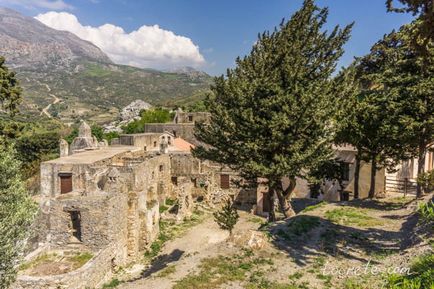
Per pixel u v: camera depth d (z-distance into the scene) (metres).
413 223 21.70
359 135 27.92
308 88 21.02
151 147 60.91
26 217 17.92
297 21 23.00
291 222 23.47
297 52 21.83
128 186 31.22
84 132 47.53
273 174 21.28
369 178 37.50
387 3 15.23
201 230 35.50
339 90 22.12
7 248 16.59
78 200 24.36
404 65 24.81
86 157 38.53
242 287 15.39
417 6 12.20
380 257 17.59
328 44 23.12
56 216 24.61
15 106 40.78
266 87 20.83
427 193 29.84
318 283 15.41
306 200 42.09
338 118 24.25
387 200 30.72
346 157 38.81
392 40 26.84
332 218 24.66
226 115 21.66
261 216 41.12
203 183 47.75
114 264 25.14
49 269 21.59
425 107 23.41
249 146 20.84
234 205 46.59
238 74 23.34
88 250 24.28
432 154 39.16
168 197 48.47
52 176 34.50
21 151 72.00
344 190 39.00
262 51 23.33
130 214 28.12
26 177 55.31
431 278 6.18
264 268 17.20
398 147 27.34
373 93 27.75
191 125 70.12
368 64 29.53
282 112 20.72
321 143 20.80
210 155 24.52
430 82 22.84
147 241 29.88
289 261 17.91
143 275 24.81
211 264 17.83
